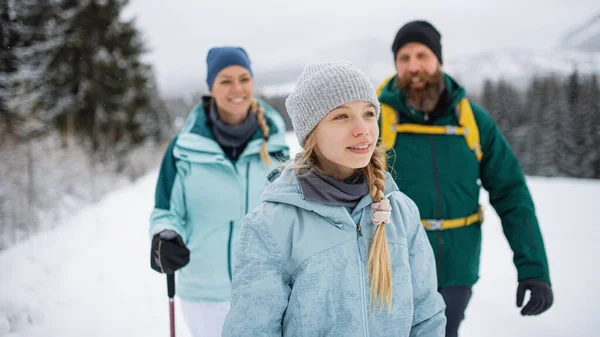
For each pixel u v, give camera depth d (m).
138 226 7.57
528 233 2.23
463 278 2.31
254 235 1.36
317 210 1.35
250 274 1.32
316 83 1.38
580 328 3.33
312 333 1.32
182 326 3.65
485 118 2.42
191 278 2.44
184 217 2.49
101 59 19.86
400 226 1.46
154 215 2.35
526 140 36.84
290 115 1.51
